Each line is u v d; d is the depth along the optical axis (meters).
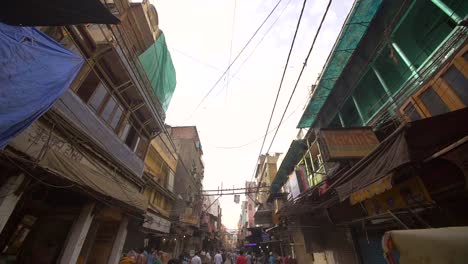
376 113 7.78
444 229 1.89
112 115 8.84
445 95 5.16
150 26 12.23
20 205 6.04
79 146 6.77
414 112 6.12
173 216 17.47
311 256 10.77
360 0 7.23
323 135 7.32
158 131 13.11
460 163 3.46
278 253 20.06
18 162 4.39
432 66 5.70
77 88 6.67
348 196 5.48
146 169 13.30
